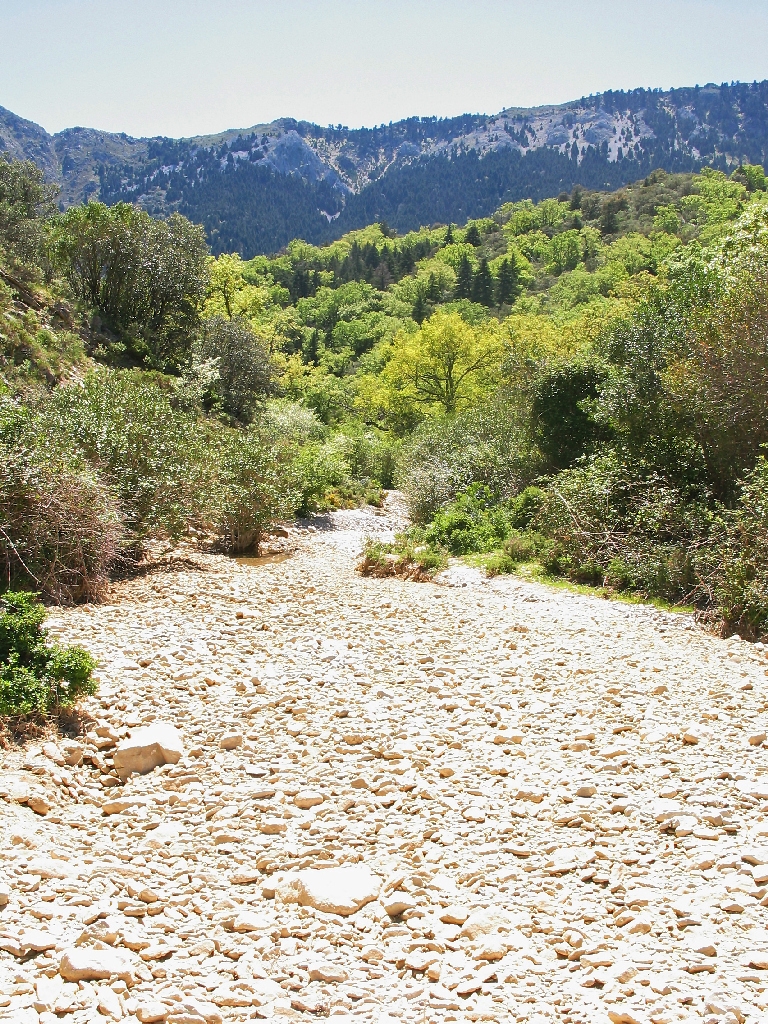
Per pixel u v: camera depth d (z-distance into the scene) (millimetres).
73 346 20484
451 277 113188
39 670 5820
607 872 4145
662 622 10406
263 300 51062
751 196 104688
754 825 4578
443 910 3805
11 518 9312
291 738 5781
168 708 6145
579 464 17156
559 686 7117
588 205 155000
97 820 4590
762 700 6766
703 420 13969
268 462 15961
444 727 6102
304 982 3262
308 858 4191
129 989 3197
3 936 3379
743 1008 3072
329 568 14203
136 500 12391
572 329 33875
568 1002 3182
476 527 16297
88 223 27219
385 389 46875
